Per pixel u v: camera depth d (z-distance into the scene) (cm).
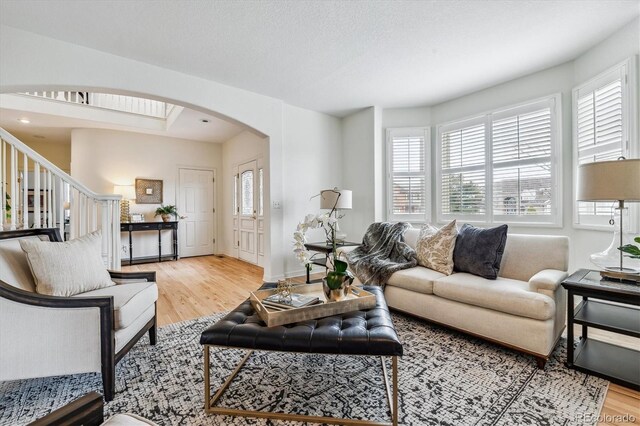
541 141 332
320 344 136
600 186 181
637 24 237
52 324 150
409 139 452
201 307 310
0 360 145
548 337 181
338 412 146
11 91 254
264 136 415
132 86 298
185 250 648
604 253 206
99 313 155
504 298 199
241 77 344
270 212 416
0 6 217
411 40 270
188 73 331
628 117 242
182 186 648
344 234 453
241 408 149
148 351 212
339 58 301
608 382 169
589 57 287
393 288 274
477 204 392
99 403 84
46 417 74
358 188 476
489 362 194
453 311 227
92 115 507
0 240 186
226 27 247
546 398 156
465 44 277
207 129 576
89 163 557
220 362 196
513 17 238
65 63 264
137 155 599
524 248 244
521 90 349
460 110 412
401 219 454
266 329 145
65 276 182
